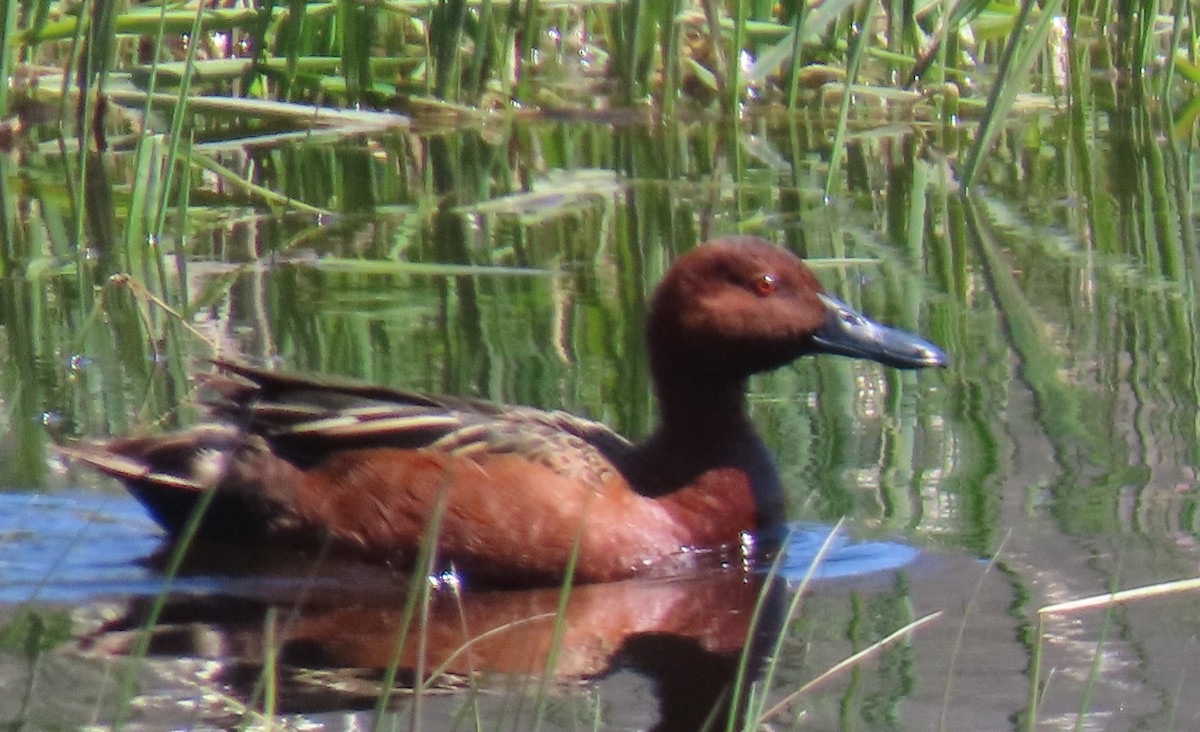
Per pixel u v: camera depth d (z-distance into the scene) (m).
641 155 21.28
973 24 23.58
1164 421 12.23
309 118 21.44
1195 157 20.69
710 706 8.27
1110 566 9.81
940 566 10.01
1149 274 16.14
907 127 22.52
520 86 22.77
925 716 8.04
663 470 11.16
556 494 10.63
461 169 20.42
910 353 11.62
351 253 17.02
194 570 10.58
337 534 10.85
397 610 9.98
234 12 20.48
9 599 9.99
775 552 10.59
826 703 8.24
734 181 19.95
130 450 11.33
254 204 18.97
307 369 13.42
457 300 15.52
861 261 16.58
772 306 11.40
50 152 20.38
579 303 15.38
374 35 23.27
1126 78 24.02
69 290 15.79
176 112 16.75
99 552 10.83
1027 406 12.71
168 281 16.08
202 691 8.46
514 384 13.14
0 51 19.22
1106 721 7.88
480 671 8.82
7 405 12.90
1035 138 21.91
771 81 23.14
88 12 19.36
